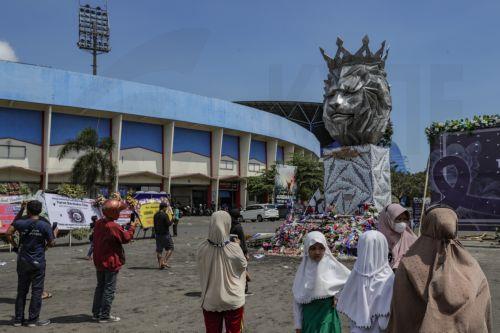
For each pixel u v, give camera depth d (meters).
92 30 59.16
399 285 3.45
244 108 55.31
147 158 48.81
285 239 15.83
